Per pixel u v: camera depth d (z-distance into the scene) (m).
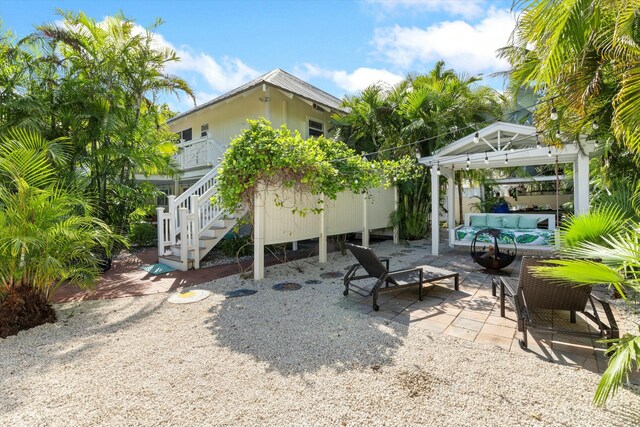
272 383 2.83
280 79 12.95
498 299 5.04
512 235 8.14
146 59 8.32
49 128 7.28
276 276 6.82
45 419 2.38
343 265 7.89
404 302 4.97
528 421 2.30
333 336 3.79
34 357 3.37
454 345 3.50
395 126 11.80
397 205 11.16
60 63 7.41
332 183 7.33
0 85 6.73
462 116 10.80
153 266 7.71
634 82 3.40
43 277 4.30
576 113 5.07
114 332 4.02
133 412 2.46
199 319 4.43
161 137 9.71
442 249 9.93
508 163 8.98
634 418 2.31
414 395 2.62
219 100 11.41
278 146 6.22
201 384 2.82
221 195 6.75
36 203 4.11
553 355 3.24
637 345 2.14
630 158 6.46
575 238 4.05
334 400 2.57
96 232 4.61
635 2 3.03
